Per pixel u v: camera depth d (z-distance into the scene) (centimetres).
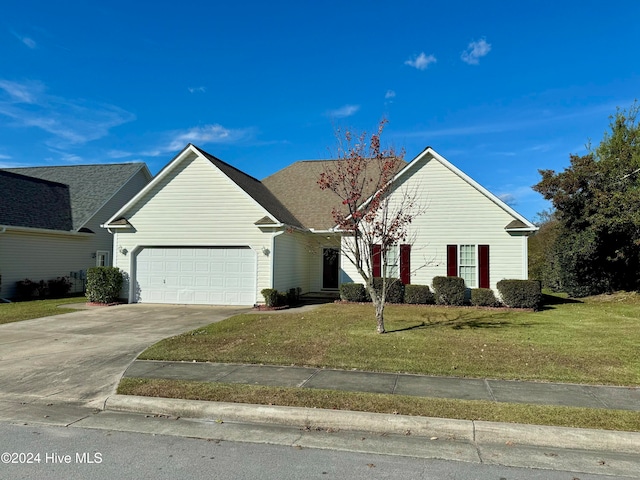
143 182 3033
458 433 507
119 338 1079
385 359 815
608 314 1453
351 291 1764
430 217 1806
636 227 1881
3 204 2125
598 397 606
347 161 1213
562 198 2162
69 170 3012
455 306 1653
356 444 492
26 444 492
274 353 870
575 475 420
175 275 1808
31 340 1056
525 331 1100
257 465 439
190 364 805
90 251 2528
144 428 543
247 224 1756
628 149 2172
